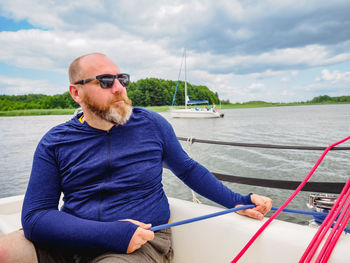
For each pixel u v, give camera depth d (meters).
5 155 15.20
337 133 23.44
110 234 0.79
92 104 0.92
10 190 9.12
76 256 0.91
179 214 1.21
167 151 1.09
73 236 0.80
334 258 0.80
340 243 0.84
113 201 0.95
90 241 0.79
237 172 10.53
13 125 41.78
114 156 0.95
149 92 82.38
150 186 1.01
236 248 1.03
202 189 1.09
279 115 61.88
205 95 102.12
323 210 0.98
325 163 11.32
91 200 0.97
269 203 1.07
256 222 1.04
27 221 0.85
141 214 0.96
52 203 0.93
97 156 0.96
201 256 1.13
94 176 0.96
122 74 0.95
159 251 0.98
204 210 1.16
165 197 1.10
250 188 8.45
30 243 0.85
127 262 0.79
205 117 45.25
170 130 1.11
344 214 0.79
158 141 1.04
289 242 0.90
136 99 80.62
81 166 0.95
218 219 1.08
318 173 9.87
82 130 0.96
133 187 0.97
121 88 0.93
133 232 0.80
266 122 38.66
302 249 0.88
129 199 0.96
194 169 1.10
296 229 0.96
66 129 0.98
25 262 0.81
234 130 27.25
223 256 1.06
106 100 0.91
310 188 1.80
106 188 0.95
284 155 13.31
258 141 19.72
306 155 13.12
